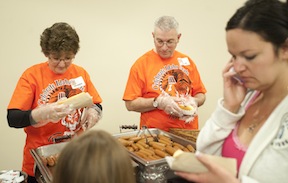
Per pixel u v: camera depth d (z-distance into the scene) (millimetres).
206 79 3309
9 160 2566
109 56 2770
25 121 1563
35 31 2451
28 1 2379
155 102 1952
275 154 767
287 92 818
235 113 951
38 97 1695
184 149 1638
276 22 722
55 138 1698
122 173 639
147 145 1699
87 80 1925
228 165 791
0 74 2404
